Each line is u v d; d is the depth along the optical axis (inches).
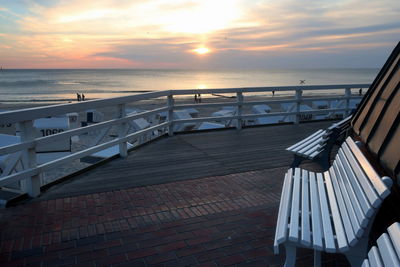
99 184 168.7
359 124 142.9
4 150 128.6
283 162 211.2
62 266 98.0
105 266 98.3
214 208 140.3
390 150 94.6
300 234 80.5
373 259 59.0
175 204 144.3
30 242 111.4
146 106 1913.1
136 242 112.2
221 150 241.8
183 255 104.4
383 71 161.8
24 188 152.4
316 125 359.6
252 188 164.7
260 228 122.6
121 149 218.7
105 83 7411.4
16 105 2268.7
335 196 98.9
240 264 99.9
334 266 99.0
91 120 1190.3
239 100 324.5
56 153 443.5
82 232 118.6
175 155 226.7
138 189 162.1
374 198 70.5
